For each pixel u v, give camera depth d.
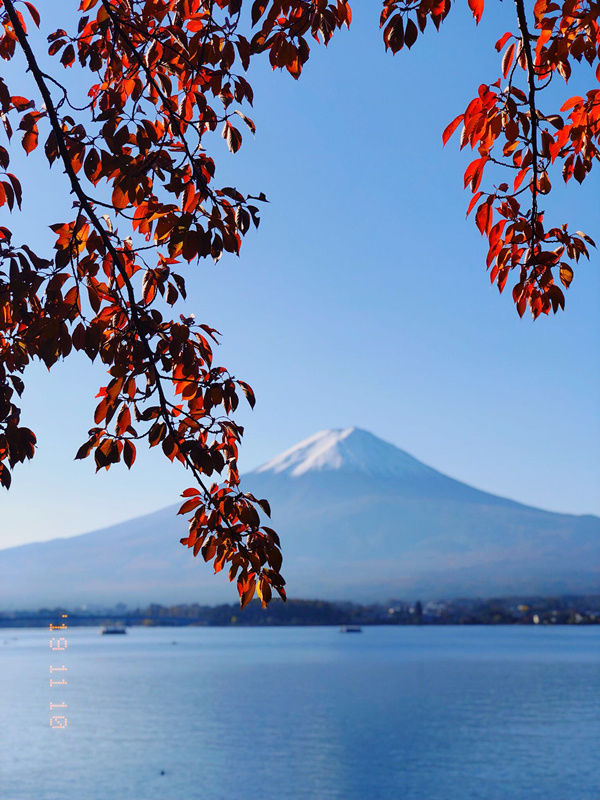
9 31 3.79
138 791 61.50
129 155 3.36
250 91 3.79
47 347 3.43
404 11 3.53
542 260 4.19
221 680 161.50
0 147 3.51
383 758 74.94
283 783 64.50
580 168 4.10
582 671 174.88
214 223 3.60
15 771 69.50
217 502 3.98
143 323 3.70
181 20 3.79
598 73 3.82
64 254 3.44
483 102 3.77
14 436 3.56
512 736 86.62
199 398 4.05
